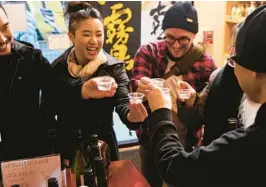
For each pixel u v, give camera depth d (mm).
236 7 3309
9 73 1618
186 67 1923
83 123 1686
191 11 1783
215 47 3564
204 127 1692
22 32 3012
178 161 973
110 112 1712
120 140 3557
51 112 1729
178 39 1803
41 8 3023
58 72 1747
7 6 2898
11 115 1635
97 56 1707
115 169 1554
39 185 1272
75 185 1376
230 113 1541
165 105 1138
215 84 1603
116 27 3275
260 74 862
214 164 904
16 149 1611
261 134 867
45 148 1604
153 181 2121
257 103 934
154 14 3371
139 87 1351
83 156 1458
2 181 1274
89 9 1654
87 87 1601
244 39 866
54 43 3139
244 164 875
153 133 1109
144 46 2012
